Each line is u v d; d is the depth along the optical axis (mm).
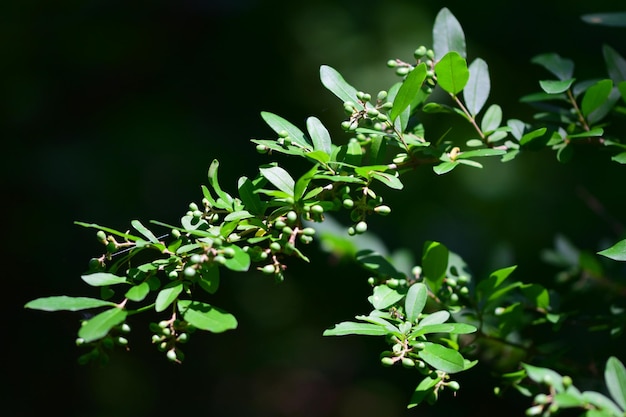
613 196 2588
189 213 1005
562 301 1242
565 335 1452
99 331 928
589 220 2584
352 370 3312
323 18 2973
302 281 2635
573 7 2910
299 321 3010
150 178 2629
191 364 2996
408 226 2686
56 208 2576
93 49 2971
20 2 2969
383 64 2861
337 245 1264
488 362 1162
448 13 1087
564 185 2693
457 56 1033
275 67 2939
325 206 1009
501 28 2943
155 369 2914
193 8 3016
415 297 1003
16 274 2498
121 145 2703
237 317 2973
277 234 1008
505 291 1086
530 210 2695
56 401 2568
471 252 2635
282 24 2979
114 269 1000
